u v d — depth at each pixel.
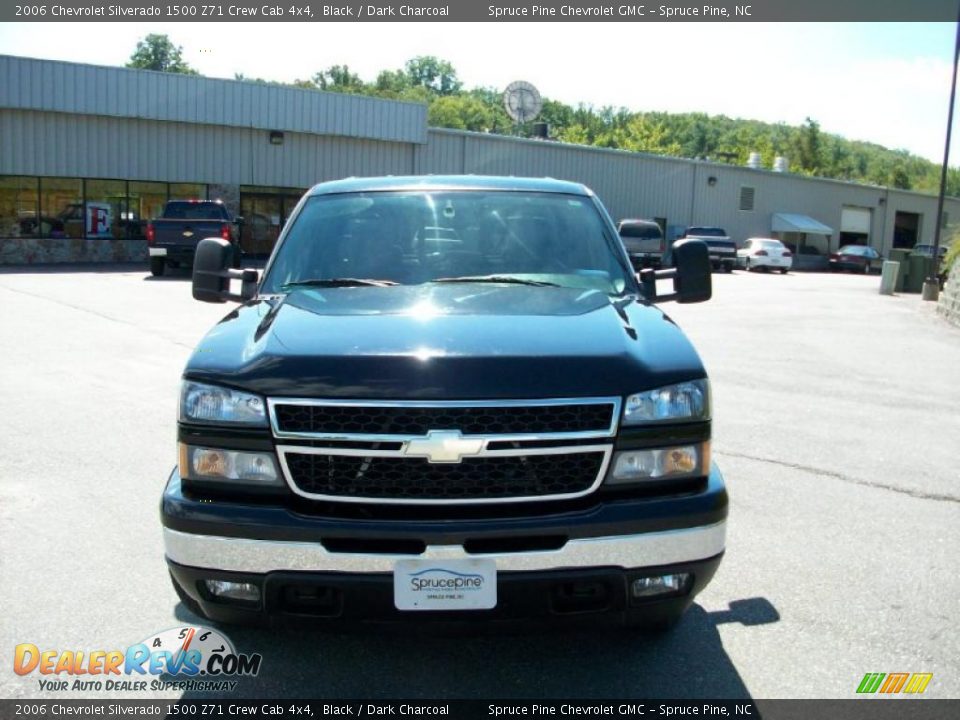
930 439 7.13
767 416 7.87
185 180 28.31
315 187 4.81
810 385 9.45
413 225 4.38
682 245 4.37
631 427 2.96
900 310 19.02
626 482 2.96
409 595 2.82
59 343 10.90
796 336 13.76
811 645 3.58
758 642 3.60
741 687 3.26
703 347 12.26
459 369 2.91
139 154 27.50
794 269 45.97
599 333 3.24
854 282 33.47
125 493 5.41
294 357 3.00
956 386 9.55
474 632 2.92
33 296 16.27
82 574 4.21
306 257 4.26
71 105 26.03
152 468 5.93
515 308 3.53
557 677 3.32
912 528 5.00
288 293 3.92
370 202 4.54
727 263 37.38
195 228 21.59
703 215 43.56
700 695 3.20
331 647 3.55
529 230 4.39
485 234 4.36
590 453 2.94
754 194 45.62
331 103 30.23
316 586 2.86
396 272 4.14
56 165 26.34
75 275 21.89
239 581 2.91
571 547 2.86
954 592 4.12
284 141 29.81
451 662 3.43
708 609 3.91
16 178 26.02
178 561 2.97
